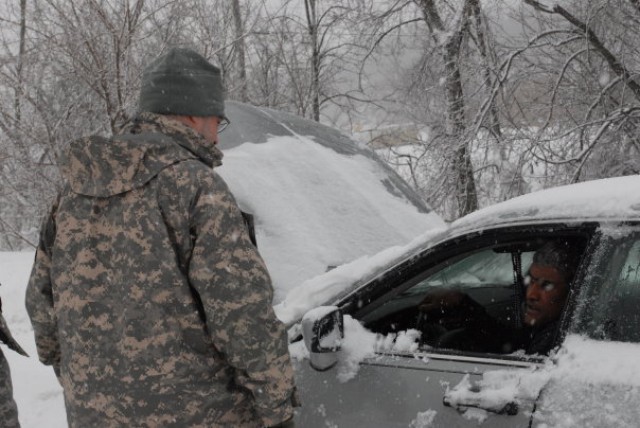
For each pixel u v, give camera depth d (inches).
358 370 95.9
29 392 190.5
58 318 83.2
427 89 458.0
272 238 187.6
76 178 81.1
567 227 87.6
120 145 78.4
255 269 77.2
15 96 359.6
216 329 76.0
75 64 322.0
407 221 205.8
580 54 412.5
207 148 84.1
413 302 100.7
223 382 79.5
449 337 95.1
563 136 367.2
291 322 106.4
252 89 601.9
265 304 76.9
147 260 76.8
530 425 78.9
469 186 428.8
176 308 76.9
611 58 388.5
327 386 96.9
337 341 94.4
